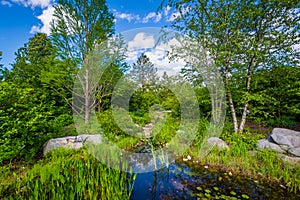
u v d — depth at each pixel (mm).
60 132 3725
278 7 3254
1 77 6895
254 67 3865
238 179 2170
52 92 5582
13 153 2277
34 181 1953
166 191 1925
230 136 3492
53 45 5578
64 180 1870
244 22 3715
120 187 1920
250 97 3512
